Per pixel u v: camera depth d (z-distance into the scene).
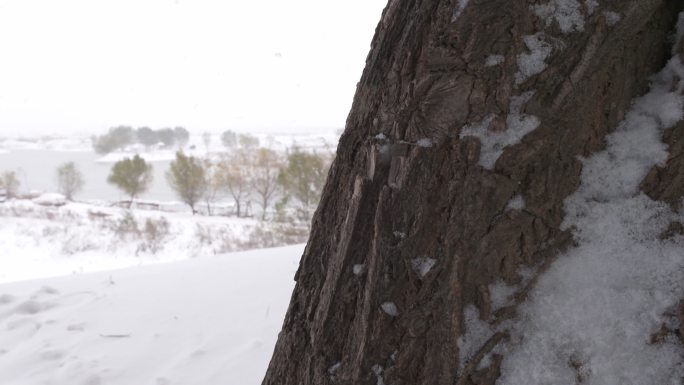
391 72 1.11
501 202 1.01
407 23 1.08
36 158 70.25
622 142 1.01
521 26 0.95
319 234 1.35
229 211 29.25
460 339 1.04
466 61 0.97
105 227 16.83
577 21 0.95
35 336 3.36
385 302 1.09
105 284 4.45
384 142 1.11
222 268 4.79
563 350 0.98
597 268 1.00
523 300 1.03
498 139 0.99
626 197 1.00
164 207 30.70
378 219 1.09
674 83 0.97
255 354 2.92
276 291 4.02
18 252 13.83
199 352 2.98
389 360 1.10
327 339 1.23
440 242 1.04
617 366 0.94
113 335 3.32
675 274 0.94
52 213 20.31
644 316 0.94
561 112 0.97
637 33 0.97
